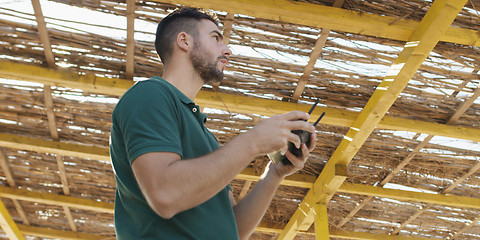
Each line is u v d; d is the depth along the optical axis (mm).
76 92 5254
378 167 6211
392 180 6391
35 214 7770
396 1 4008
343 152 5457
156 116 1022
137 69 4758
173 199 914
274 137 1038
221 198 1124
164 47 1356
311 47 4500
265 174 1415
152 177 928
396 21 4008
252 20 4262
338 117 5020
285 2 3854
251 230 1356
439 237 7809
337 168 5668
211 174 950
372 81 4809
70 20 4379
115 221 1080
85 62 4734
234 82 4879
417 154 5926
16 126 5785
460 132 5203
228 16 4195
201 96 4844
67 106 5422
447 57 4543
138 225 1022
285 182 6277
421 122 5195
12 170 6797
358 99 4992
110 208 7113
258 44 4496
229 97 4895
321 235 6004
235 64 4742
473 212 7219
